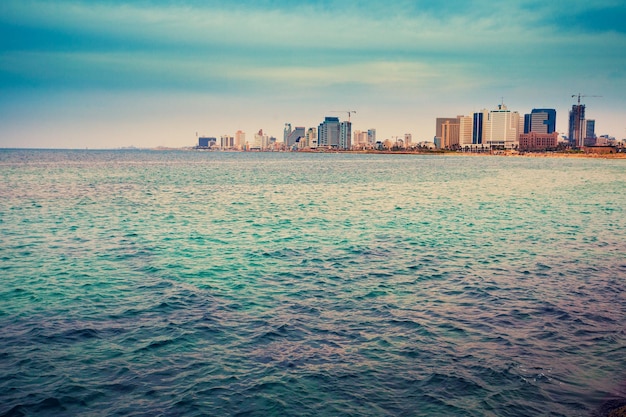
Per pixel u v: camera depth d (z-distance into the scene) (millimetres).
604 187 95875
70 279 26562
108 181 106625
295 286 25156
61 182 101500
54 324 19500
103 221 49062
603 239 39094
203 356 16516
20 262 30766
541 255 32906
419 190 88562
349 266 29641
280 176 132875
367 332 18578
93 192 80438
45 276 27219
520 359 16109
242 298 23031
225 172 153250
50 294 23672
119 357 16438
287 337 18141
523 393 13953
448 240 38656
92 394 14055
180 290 24406
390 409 13219
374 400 13664
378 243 37375
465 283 25641
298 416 12914
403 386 14414
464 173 151375
